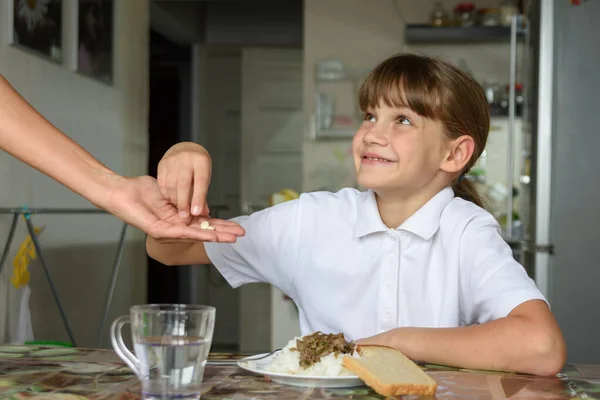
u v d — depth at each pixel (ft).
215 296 19.40
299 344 2.66
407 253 3.92
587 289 8.03
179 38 19.30
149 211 2.83
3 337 7.65
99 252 10.71
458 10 14.62
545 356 2.83
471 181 4.42
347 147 15.58
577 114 8.08
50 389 2.42
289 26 19.27
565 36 8.10
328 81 15.49
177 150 3.08
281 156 19.52
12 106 2.91
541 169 8.11
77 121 9.92
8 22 7.85
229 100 20.02
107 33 11.07
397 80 3.77
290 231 4.18
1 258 7.51
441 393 2.43
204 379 2.58
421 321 3.88
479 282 3.59
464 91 3.90
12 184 7.97
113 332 2.31
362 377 2.44
